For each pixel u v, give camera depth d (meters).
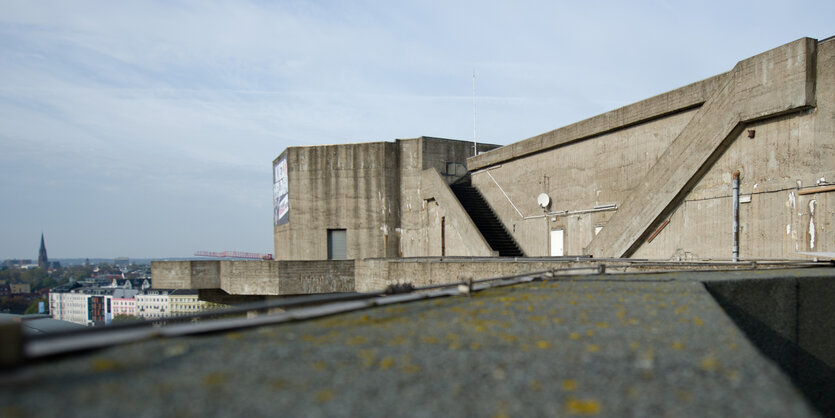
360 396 3.05
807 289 8.64
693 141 16.94
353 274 27.34
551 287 8.45
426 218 31.98
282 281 26.62
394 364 3.73
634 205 18.95
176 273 29.20
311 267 26.95
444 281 19.56
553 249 24.83
